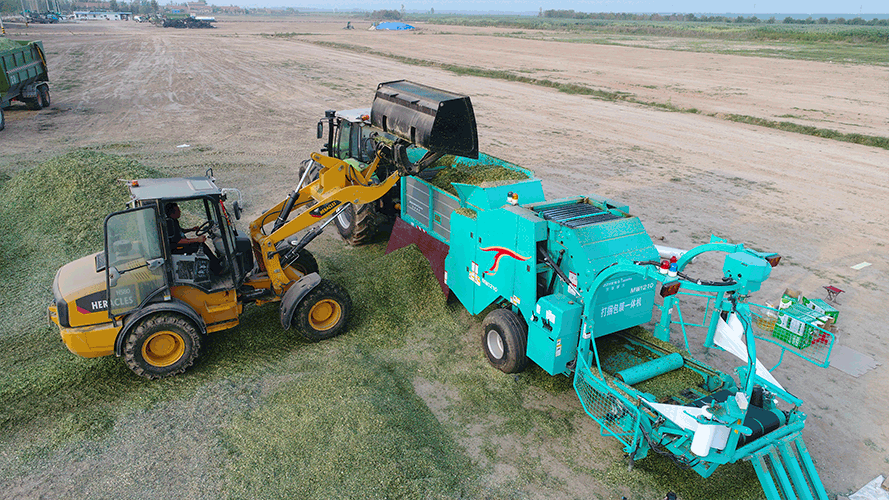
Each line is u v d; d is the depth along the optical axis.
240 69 34.50
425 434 5.64
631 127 20.72
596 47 51.97
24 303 7.93
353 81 30.52
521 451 5.50
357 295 8.26
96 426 5.57
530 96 26.83
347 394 6.05
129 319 5.98
